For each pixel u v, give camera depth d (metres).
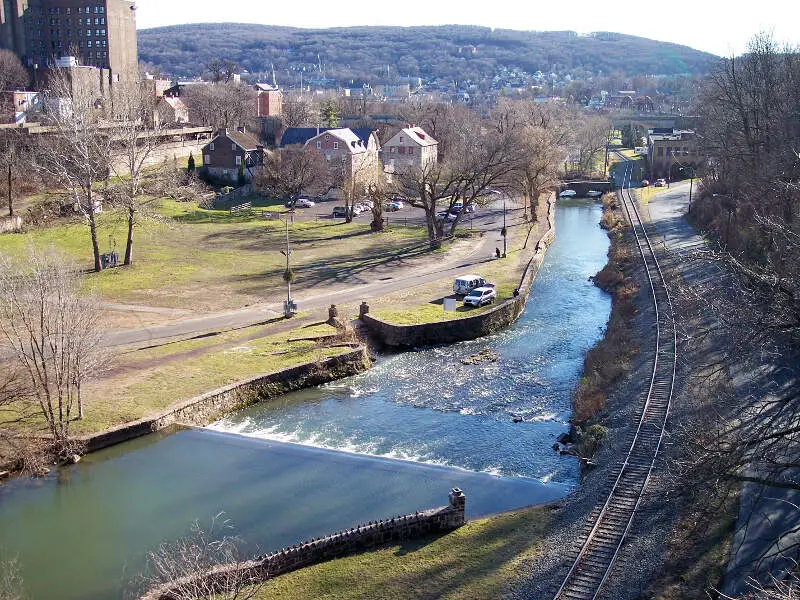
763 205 55.09
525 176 101.12
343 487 34.91
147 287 64.38
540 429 41.47
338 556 28.14
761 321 23.17
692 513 28.38
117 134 77.06
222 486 35.03
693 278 62.12
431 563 27.50
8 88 148.38
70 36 186.00
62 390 42.78
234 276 68.81
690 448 25.83
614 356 48.72
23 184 91.19
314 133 128.12
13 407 40.50
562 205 123.56
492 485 35.09
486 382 48.38
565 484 35.22
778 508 27.92
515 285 67.25
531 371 50.25
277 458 37.94
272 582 26.53
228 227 91.19
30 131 99.19
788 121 69.06
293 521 31.94
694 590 24.47
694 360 43.69
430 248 82.56
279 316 57.34
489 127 158.38
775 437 23.67
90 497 34.06
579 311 63.91
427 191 87.50
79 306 40.88
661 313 54.06
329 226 94.50
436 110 162.50
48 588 27.44
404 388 47.44
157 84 183.12
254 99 176.50
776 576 24.23
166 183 84.75
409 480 35.62
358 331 55.06
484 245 85.00
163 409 41.38
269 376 46.19
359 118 174.00
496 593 25.44
